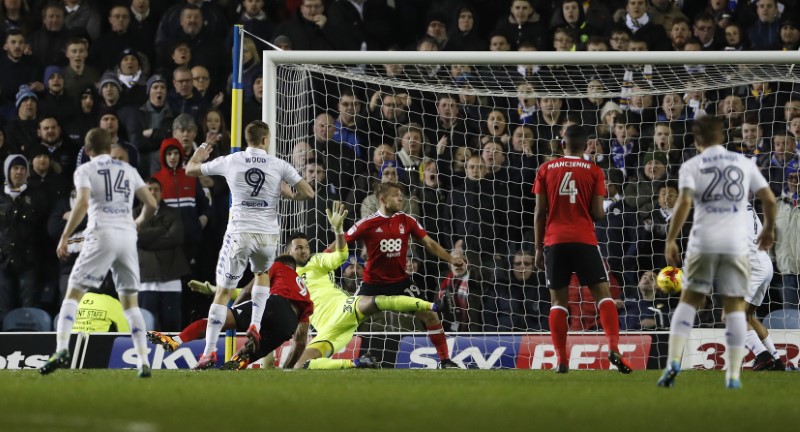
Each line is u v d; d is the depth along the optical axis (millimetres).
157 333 38281
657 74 53625
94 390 24016
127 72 54656
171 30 56312
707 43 55719
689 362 44469
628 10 56344
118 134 53594
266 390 24375
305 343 41656
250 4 57031
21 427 16531
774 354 41906
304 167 48594
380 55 43750
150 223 47875
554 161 34594
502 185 50969
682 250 50750
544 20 58062
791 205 49312
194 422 17422
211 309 37125
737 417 19125
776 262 49062
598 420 18406
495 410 20000
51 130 52219
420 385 26969
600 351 44281
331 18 57594
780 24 56469
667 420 18516
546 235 34844
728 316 25984
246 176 36344
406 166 51125
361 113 53812
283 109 45875
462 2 58469
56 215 50562
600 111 53281
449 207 50719
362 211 49500
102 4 58719
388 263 41188
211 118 52406
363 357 42531
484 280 49844
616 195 50656
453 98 53781
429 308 40375
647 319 48656
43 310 49125
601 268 34219
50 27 56938
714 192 25062
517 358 44156
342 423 17516
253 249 36438
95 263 28375
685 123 52969
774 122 50500
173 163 48844
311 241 49625
